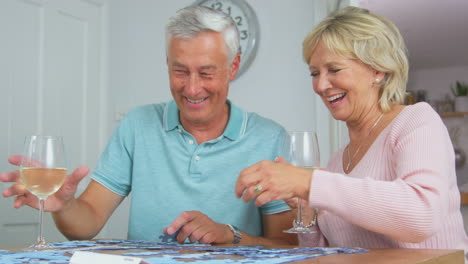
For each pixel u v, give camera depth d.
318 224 1.25
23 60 3.05
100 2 3.50
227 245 1.17
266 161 0.95
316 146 1.11
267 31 2.82
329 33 1.19
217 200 1.55
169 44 1.45
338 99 1.23
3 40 2.95
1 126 2.91
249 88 2.86
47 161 0.97
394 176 1.10
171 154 1.60
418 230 0.87
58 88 3.23
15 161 1.08
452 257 0.87
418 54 4.76
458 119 4.72
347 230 1.17
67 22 3.31
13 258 0.80
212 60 1.42
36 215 3.06
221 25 1.44
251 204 1.57
